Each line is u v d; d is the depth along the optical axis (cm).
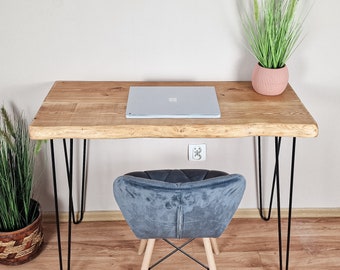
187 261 228
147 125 179
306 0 209
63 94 206
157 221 166
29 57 218
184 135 181
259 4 208
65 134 179
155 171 208
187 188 155
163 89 208
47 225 252
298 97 207
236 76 224
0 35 213
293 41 216
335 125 237
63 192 251
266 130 181
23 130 232
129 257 232
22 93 226
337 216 257
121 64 221
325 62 222
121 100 201
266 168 247
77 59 219
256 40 204
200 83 220
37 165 243
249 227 251
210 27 214
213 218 167
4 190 213
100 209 256
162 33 215
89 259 230
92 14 211
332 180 252
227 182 159
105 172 246
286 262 214
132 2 209
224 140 239
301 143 242
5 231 217
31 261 227
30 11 209
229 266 225
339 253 234
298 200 256
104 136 180
